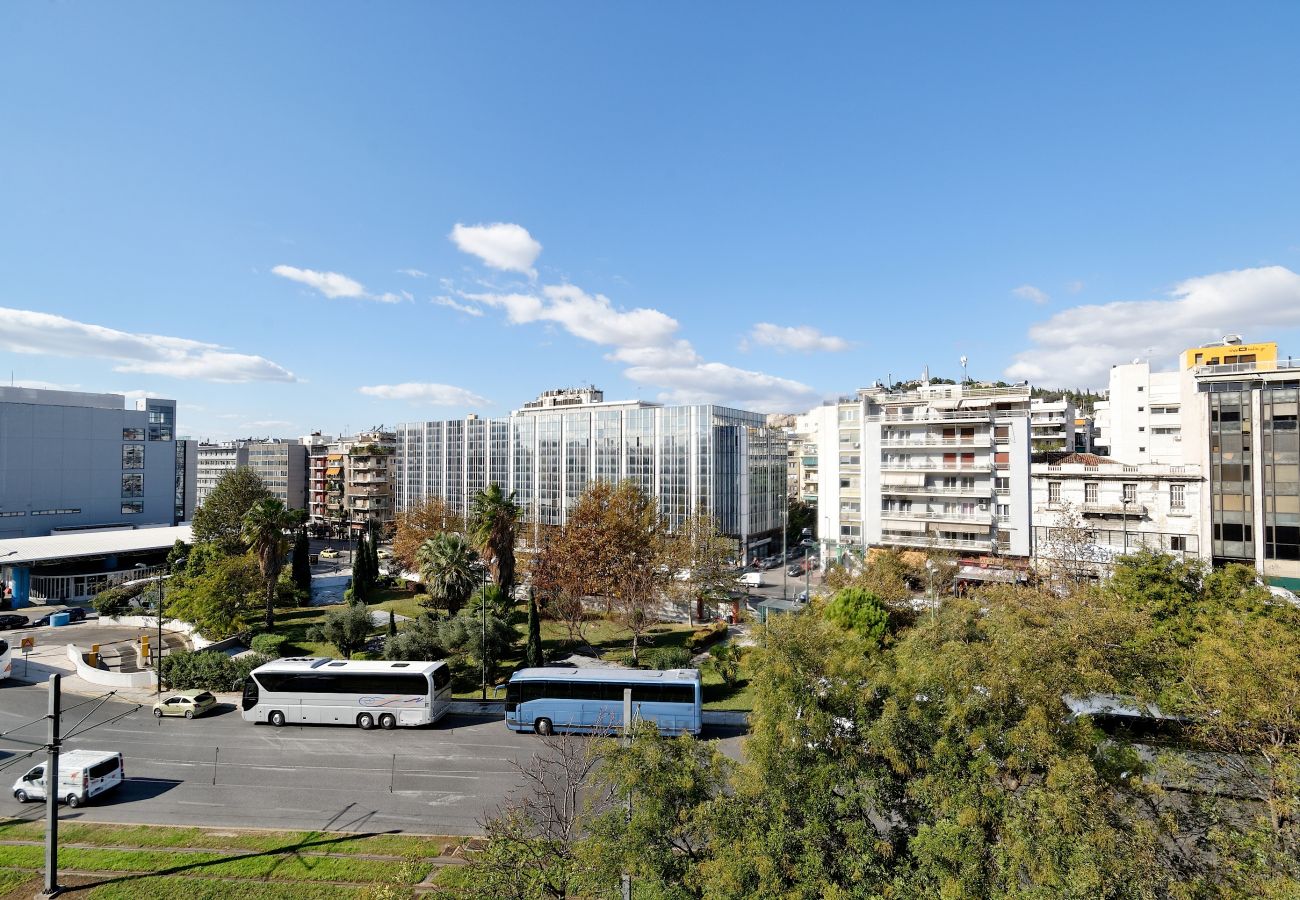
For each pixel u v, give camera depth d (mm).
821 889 14375
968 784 14875
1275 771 16031
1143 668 19844
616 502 51469
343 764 29219
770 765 15688
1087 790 13945
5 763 29219
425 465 113562
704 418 88312
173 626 57438
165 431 97938
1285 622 28078
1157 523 52250
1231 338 69750
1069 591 41469
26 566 68188
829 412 74750
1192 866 14781
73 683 41812
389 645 43219
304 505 143500
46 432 84688
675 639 51500
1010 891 13461
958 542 61594
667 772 16047
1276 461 47219
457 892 16984
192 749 31125
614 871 14875
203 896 18766
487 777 27719
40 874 19969
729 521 90062
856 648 19203
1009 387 65000
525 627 54125
